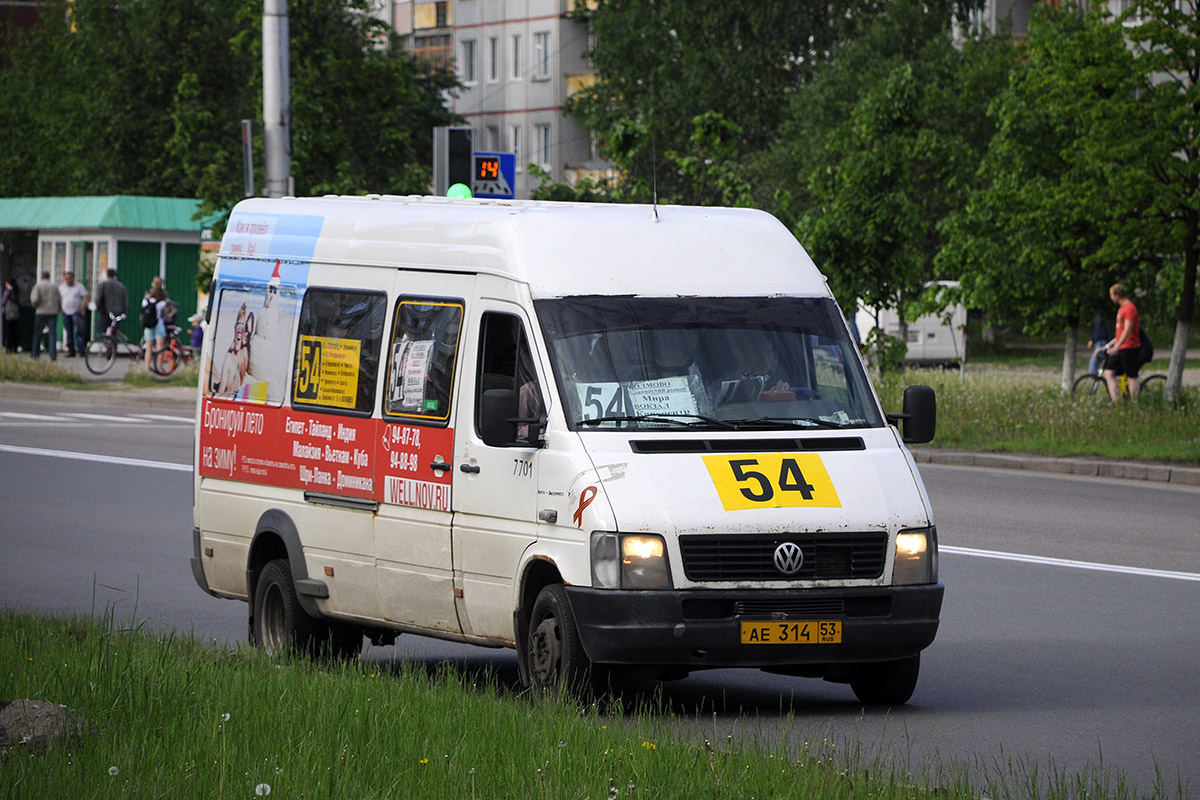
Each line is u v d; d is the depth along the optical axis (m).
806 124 191.62
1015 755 25.53
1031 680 31.92
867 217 89.44
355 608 32.00
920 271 90.88
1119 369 88.75
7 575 43.72
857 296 89.94
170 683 24.64
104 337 123.81
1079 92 87.06
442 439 30.16
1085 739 26.81
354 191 119.62
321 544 32.62
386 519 31.20
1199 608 40.16
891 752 25.16
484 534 29.14
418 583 30.56
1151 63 85.56
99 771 19.55
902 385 88.06
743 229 31.39
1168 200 85.44
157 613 38.91
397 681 26.38
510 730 22.36
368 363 32.06
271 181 79.44
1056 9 100.00
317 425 32.91
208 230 139.38
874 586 27.66
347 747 20.95
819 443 28.62
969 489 65.19
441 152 64.31
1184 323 87.44
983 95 186.50
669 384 28.80
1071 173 98.19
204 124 120.56
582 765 20.62
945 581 44.03
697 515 26.97
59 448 77.12
